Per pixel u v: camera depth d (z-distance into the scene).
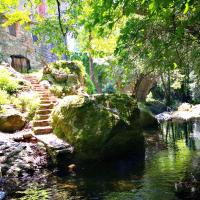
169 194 7.82
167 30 7.94
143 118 20.91
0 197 7.87
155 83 37.03
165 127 21.45
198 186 7.90
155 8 4.62
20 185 9.05
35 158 10.78
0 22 23.23
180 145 14.33
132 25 6.93
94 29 7.32
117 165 11.05
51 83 18.34
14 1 9.88
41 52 27.72
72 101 12.48
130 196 7.82
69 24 9.84
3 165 9.85
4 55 23.36
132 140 12.64
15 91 15.38
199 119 24.80
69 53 10.12
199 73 11.04
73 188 8.65
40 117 13.65
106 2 5.29
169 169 10.13
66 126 12.07
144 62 10.50
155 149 13.59
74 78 19.20
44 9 25.12
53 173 10.21
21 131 12.71
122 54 7.84
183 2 4.42
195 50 9.69
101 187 8.62
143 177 9.39
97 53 9.71
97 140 11.55
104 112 12.14
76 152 11.38
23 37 25.80
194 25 7.70
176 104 37.31
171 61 8.67
